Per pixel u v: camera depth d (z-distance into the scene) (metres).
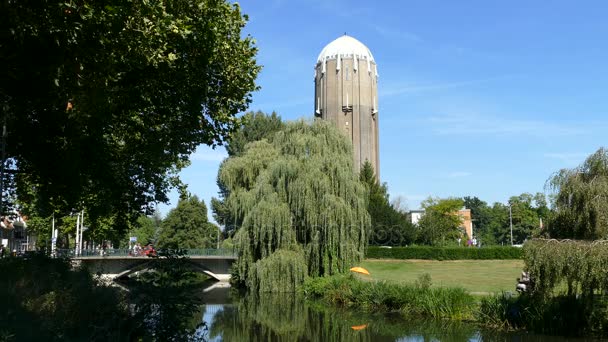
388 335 19.45
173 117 16.86
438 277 37.62
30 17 9.05
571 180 16.67
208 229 79.44
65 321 10.37
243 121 17.45
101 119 14.57
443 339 18.17
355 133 76.38
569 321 16.88
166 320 11.02
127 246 88.06
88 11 9.23
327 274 29.83
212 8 13.59
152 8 10.44
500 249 52.00
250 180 35.53
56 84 10.02
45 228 49.00
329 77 77.88
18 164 17.56
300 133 32.59
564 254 15.19
